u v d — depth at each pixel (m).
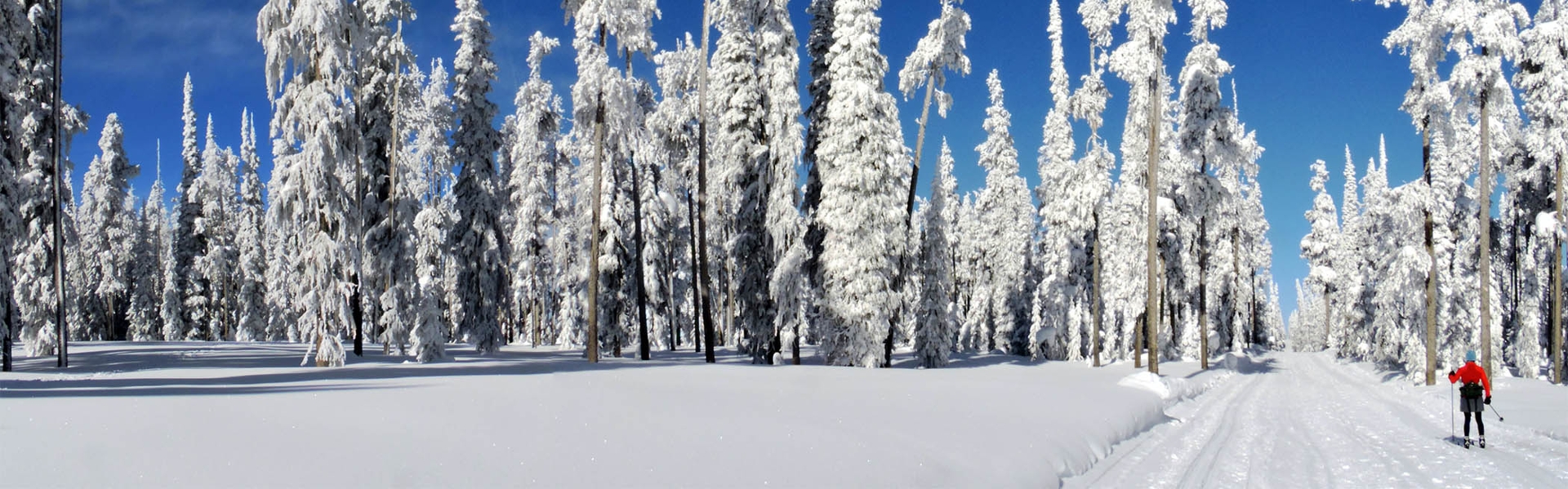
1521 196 33.53
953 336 31.77
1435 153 26.78
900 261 28.67
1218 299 51.78
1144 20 25.72
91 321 60.62
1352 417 16.92
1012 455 9.46
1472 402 12.32
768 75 28.55
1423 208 25.84
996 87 49.09
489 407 11.12
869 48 26.97
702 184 28.33
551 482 6.86
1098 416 13.36
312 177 22.02
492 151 36.03
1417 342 26.67
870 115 26.62
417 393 12.71
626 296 36.62
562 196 50.69
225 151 72.69
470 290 35.31
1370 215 42.94
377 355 28.88
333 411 10.24
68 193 31.30
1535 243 33.09
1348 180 60.62
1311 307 107.69
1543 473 9.94
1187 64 33.50
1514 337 34.44
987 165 50.00
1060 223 39.62
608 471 7.35
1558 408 17.48
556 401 12.07
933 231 31.44
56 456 7.16
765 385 16.28
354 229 23.34
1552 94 24.47
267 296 56.47
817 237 29.67
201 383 15.54
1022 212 47.91
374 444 8.00
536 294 49.84
